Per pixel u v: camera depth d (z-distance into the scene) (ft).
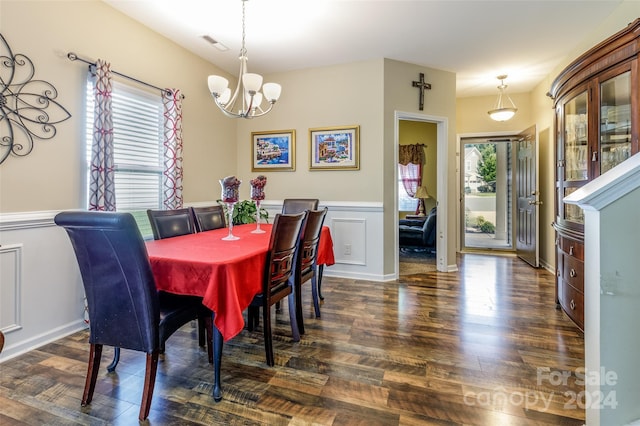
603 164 7.33
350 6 8.89
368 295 10.87
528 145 15.38
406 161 21.95
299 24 9.84
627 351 3.76
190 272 5.37
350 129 12.90
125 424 4.85
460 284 12.14
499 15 9.36
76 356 6.89
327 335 7.86
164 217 8.18
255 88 7.55
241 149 14.62
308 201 11.60
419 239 18.28
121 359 6.76
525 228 15.88
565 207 8.86
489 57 12.37
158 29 10.14
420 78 13.15
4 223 6.71
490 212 20.06
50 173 7.61
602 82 7.24
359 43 11.14
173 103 10.52
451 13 9.25
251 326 8.16
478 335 7.80
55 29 7.61
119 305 5.00
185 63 11.50
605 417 3.80
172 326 5.35
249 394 5.58
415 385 5.81
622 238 3.75
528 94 16.67
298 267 7.66
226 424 4.85
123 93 9.33
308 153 13.57
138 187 10.02
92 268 4.99
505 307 9.68
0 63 6.66
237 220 12.45
